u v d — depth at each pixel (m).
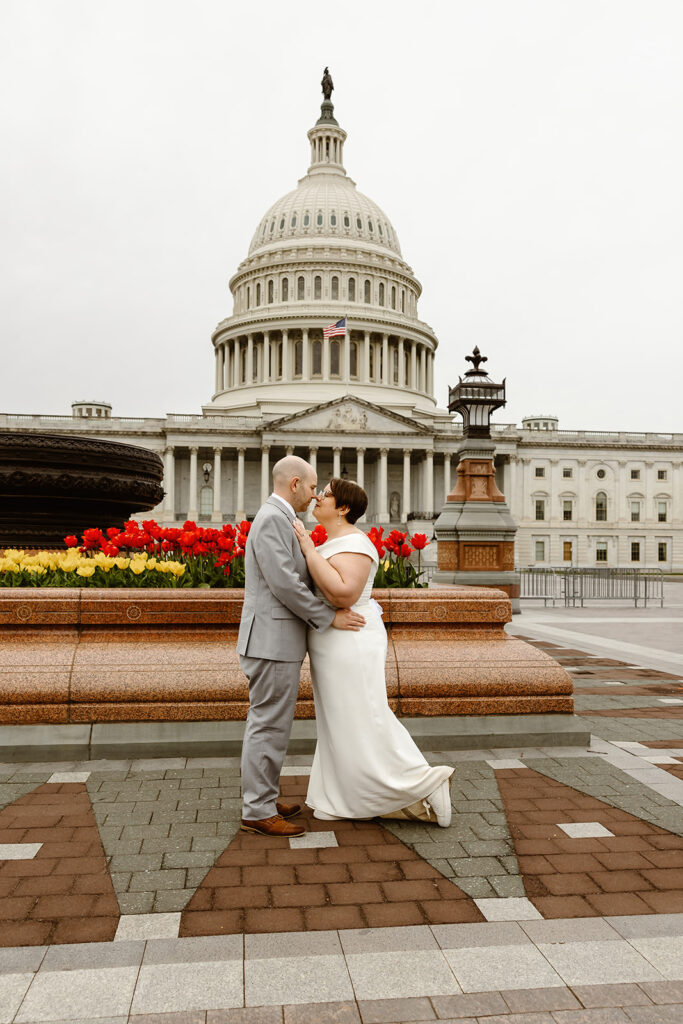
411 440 88.88
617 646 16.47
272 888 4.48
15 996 3.38
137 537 8.09
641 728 8.40
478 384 22.09
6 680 6.81
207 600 7.28
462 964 3.69
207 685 6.94
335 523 5.70
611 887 4.53
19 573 8.05
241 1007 3.34
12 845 5.01
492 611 7.70
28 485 10.59
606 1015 3.32
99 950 3.77
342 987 3.50
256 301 109.12
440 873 4.71
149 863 4.79
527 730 7.37
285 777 6.52
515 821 5.57
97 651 7.09
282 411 95.19
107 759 6.79
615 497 97.44
